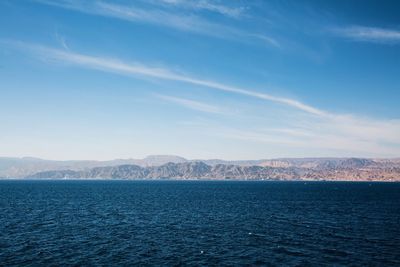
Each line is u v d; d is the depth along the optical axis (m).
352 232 70.44
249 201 147.50
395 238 64.31
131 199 156.75
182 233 68.69
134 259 49.16
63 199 152.62
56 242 59.03
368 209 115.50
